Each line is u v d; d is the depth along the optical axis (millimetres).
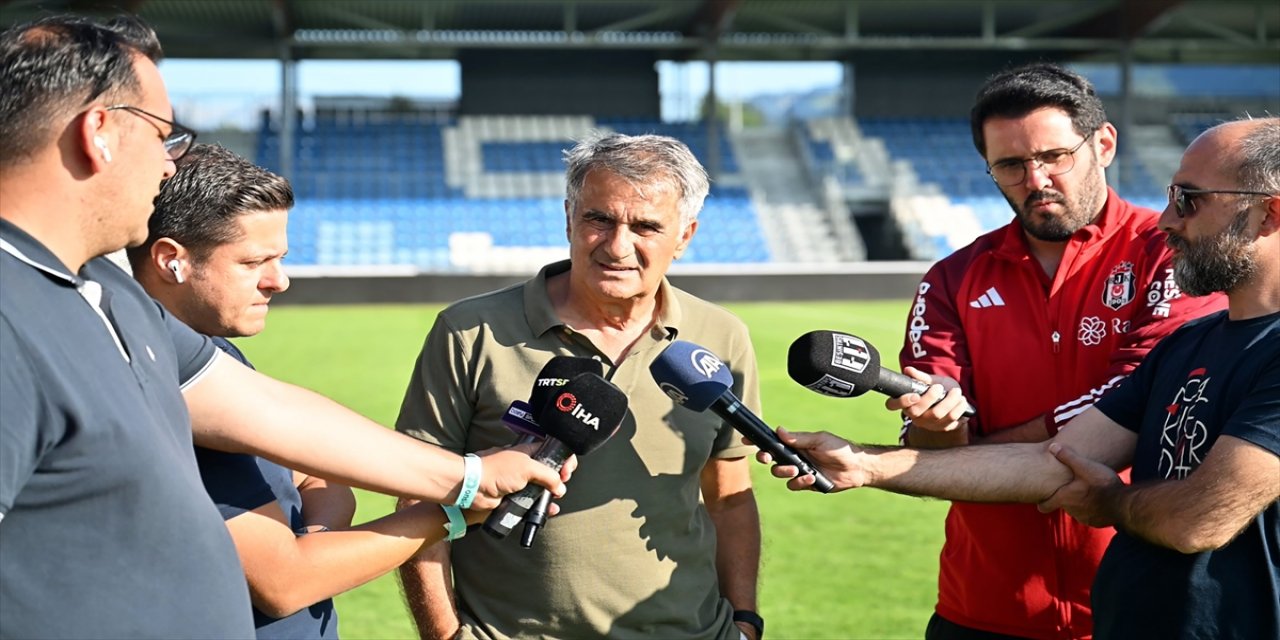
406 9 22969
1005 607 3264
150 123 1860
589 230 2676
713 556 2934
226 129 25828
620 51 26016
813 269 21297
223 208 2334
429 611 2715
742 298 21234
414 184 24812
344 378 12633
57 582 1714
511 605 2754
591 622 2729
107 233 1850
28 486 1696
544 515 2387
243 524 2180
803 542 6508
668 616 2770
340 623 5180
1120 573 2613
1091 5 23688
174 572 1801
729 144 26906
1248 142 2469
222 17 22938
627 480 2762
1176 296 3092
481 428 2779
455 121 26984
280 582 2207
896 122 27094
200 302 2377
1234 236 2473
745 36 25344
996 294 3330
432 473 2264
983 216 24859
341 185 24750
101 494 1732
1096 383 3207
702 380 2549
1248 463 2320
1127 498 2566
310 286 20719
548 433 2391
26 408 1654
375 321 18188
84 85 1769
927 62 26875
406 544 2344
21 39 1770
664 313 2842
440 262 23000
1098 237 3209
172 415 1915
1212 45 25125
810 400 11344
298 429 2156
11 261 1723
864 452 2799
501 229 23844
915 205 25047
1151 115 28219
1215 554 2447
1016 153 3125
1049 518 3186
